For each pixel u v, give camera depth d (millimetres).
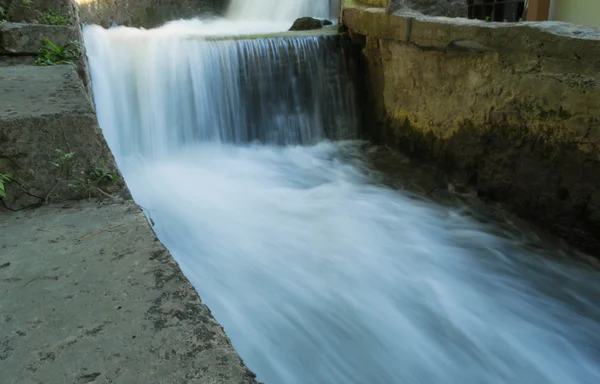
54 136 3004
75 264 2186
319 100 9438
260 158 8633
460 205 6773
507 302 4824
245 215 6359
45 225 2572
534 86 5555
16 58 5832
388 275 5137
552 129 5473
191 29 13258
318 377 3648
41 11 7129
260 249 5453
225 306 4285
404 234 6043
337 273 5074
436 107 7395
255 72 8891
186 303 1909
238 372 1560
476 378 3830
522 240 5887
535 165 5797
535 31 5379
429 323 4426
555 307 4758
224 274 4848
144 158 8258
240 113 8953
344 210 6660
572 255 5500
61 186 2896
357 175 7980
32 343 1696
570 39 5016
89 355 1637
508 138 6125
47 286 2023
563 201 5539
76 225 2568
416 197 7113
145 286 2018
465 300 4816
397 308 4590
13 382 1530
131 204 2838
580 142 5172
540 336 4359
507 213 6336
